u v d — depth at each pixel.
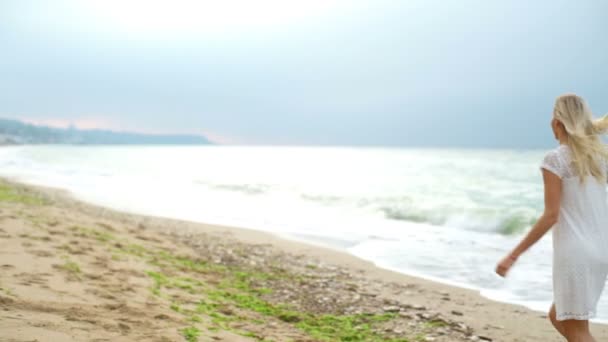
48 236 7.26
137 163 48.06
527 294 6.73
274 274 7.78
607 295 6.54
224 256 8.95
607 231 2.88
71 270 5.48
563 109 3.01
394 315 5.81
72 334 3.37
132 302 4.64
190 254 8.70
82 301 4.35
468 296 6.69
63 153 78.50
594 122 3.00
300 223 13.41
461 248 10.00
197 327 4.23
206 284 6.42
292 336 4.66
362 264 8.67
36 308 3.89
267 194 20.69
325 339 4.72
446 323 5.50
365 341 4.87
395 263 8.73
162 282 5.89
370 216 14.91
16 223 7.92
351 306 6.20
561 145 3.02
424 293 6.83
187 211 15.35
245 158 69.00
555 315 3.11
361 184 25.03
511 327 5.42
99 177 28.28
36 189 18.86
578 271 2.79
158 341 3.58
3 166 37.84
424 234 11.72
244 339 4.18
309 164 49.41
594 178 2.90
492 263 8.59
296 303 6.27
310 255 9.39
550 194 2.87
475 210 14.14
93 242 7.53
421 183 25.09
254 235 11.33
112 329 3.69
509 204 15.58
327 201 18.28
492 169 36.59
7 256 5.63
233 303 5.65
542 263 8.47
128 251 7.47
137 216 13.54
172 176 30.50
